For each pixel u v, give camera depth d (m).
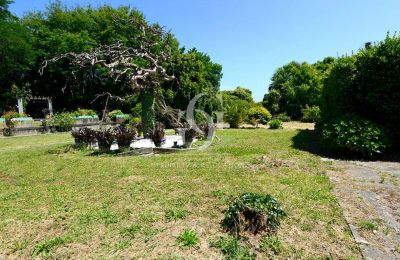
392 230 3.72
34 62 33.66
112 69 12.21
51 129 21.80
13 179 6.96
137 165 7.76
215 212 4.32
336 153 9.48
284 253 3.20
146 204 4.71
